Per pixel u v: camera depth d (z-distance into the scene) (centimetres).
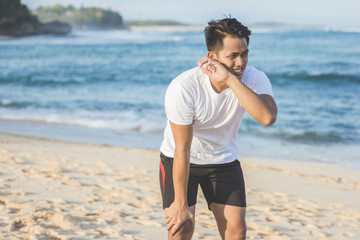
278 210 459
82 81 2220
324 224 418
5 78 2319
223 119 227
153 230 345
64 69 2834
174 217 216
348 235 387
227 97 219
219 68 202
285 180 629
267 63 2819
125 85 2048
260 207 465
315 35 6144
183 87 214
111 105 1462
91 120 1204
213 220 396
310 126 1132
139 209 408
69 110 1380
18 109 1406
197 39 6419
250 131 1070
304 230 390
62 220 343
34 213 355
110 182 520
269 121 200
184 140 217
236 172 237
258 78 228
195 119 223
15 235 304
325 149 921
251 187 579
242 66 208
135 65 3050
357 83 1931
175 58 3509
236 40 202
